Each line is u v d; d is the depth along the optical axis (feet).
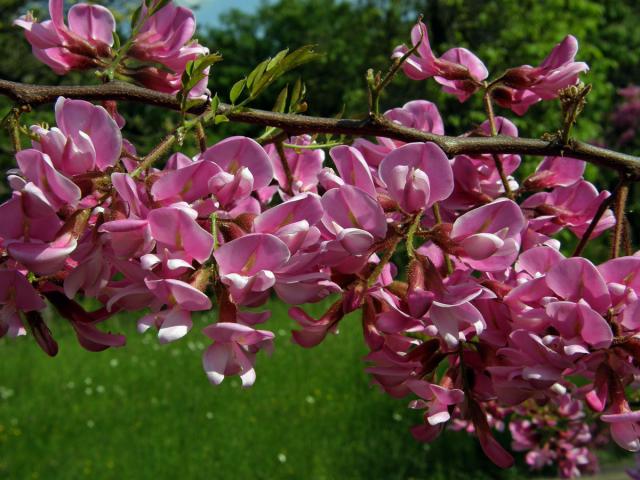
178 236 0.80
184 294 0.79
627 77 15.79
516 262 0.99
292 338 0.96
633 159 1.08
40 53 1.14
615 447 5.70
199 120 0.97
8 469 6.09
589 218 1.24
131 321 9.62
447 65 1.29
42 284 0.92
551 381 0.90
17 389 7.73
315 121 1.07
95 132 0.84
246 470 5.99
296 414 6.80
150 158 0.89
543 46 11.86
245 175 0.84
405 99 11.39
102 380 7.89
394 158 0.91
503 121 1.32
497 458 0.99
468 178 1.18
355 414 6.67
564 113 1.09
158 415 6.99
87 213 0.83
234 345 0.84
